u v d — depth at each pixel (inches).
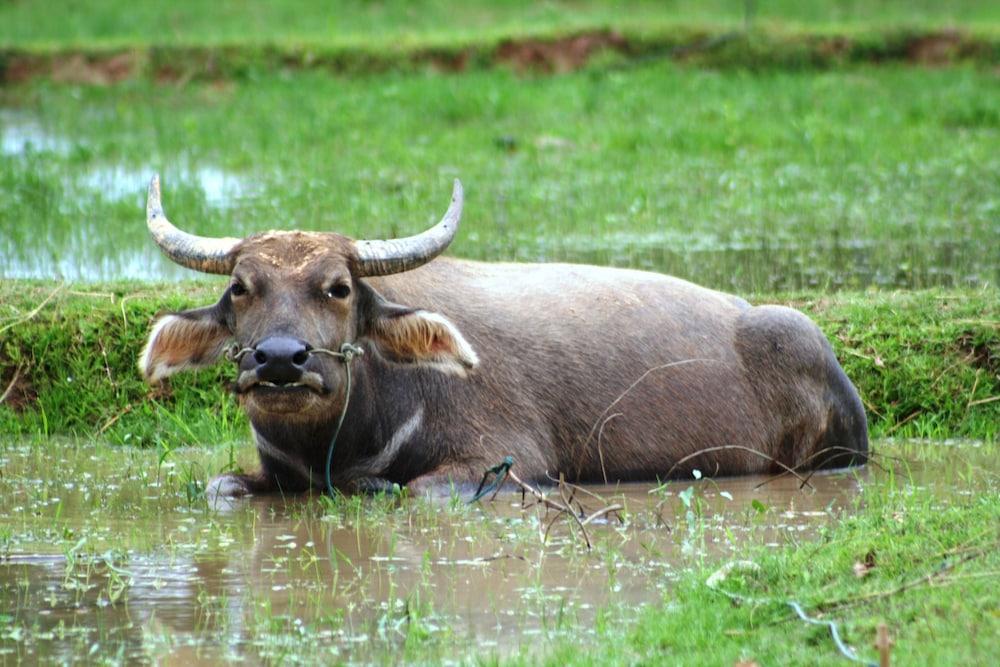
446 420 726.5
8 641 485.1
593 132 1702.8
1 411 858.8
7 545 604.4
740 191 1409.9
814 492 721.0
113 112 1941.4
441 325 684.1
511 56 2158.0
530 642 481.1
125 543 610.5
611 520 650.8
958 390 873.5
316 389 647.8
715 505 687.1
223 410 832.3
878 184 1459.2
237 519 657.0
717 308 807.7
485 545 605.3
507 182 1446.9
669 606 507.8
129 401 868.6
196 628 497.4
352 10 2613.2
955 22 2300.7
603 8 2549.2
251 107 1903.3
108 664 462.0
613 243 1216.8
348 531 631.8
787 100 1870.1
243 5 2674.7
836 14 2432.3
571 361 758.5
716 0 2593.5
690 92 1923.0
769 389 786.8
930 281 1077.8
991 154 1592.0
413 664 460.1
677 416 764.6
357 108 1831.9
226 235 1147.9
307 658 467.5
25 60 2199.8
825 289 1013.2
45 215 1237.1
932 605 471.5
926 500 640.4
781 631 470.3
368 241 694.5
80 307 908.0
